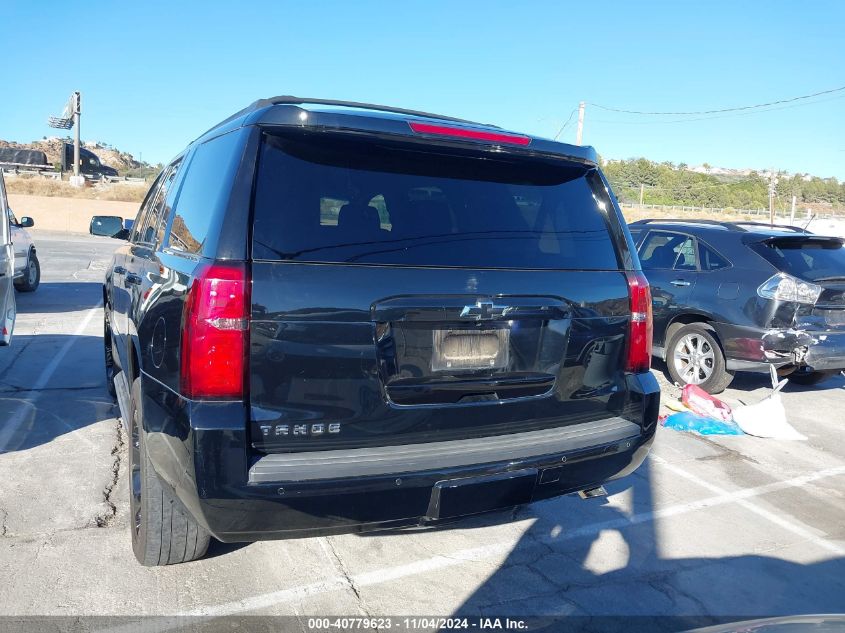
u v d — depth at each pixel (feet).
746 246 22.29
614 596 10.74
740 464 17.17
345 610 9.88
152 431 8.80
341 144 9.11
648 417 10.77
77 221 108.47
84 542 11.30
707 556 12.24
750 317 21.43
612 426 10.43
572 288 9.94
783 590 11.21
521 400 9.62
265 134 8.70
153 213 13.96
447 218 9.45
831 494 15.44
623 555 12.12
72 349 25.41
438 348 8.92
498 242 9.63
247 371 7.91
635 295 10.64
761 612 10.54
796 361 20.89
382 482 8.25
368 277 8.48
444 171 9.75
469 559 11.66
